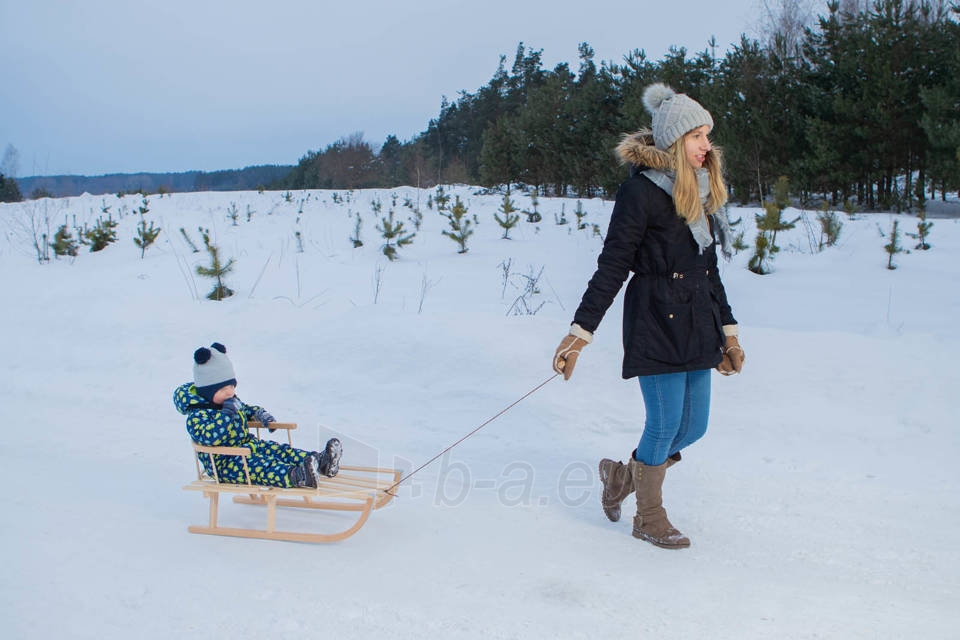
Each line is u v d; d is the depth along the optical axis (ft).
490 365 22.33
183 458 17.75
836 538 12.74
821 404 18.83
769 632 9.57
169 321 28.25
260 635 9.55
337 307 30.19
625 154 12.30
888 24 57.82
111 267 42.29
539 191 89.20
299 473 12.78
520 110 95.30
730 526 13.34
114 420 20.59
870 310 28.45
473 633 9.59
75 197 83.10
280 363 24.27
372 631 9.65
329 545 12.71
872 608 10.25
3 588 10.78
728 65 66.39
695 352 12.08
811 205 61.93
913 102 56.34
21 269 42.45
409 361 23.17
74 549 12.33
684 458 16.70
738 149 61.16
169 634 9.56
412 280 36.78
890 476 15.31
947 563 11.72
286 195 82.94
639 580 11.23
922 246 39.22
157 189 90.38
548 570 11.60
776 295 31.55
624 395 20.38
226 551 12.47
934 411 17.92
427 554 12.28
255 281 36.45
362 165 169.68
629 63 78.48
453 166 131.03
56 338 27.73
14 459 17.34
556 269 39.06
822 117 60.54
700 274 12.19
